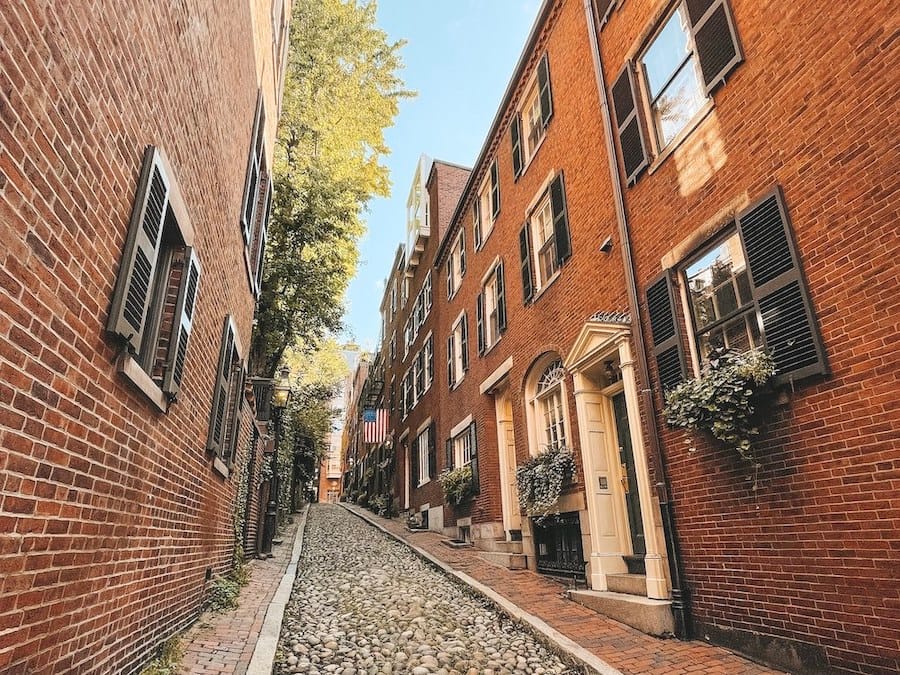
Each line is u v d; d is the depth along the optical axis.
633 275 6.82
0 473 2.04
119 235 3.03
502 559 9.81
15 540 2.16
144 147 3.33
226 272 6.69
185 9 4.06
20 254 2.09
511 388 10.80
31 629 2.31
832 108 4.35
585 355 7.61
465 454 14.20
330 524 19.84
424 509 17.70
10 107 1.95
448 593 7.75
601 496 7.24
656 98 6.93
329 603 7.08
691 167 5.96
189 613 5.37
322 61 18.34
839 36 4.34
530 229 10.49
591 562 7.09
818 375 4.19
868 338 3.89
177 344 4.24
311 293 15.95
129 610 3.57
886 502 3.68
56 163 2.31
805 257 4.43
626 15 7.60
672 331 5.98
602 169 7.95
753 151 5.10
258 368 16.34
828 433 4.11
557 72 9.82
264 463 12.58
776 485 4.50
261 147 9.09
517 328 10.80
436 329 18.44
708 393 4.82
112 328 2.95
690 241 5.85
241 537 9.02
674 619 5.43
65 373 2.53
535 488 8.43
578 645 5.12
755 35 5.22
